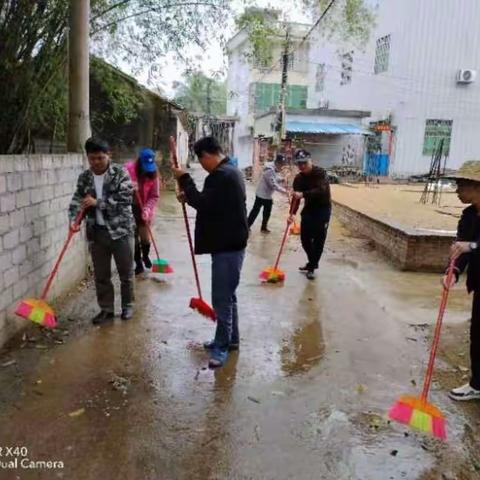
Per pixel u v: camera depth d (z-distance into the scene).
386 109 22.72
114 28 7.41
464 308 5.48
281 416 3.20
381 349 4.30
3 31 4.69
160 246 7.92
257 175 23.70
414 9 21.14
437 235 6.94
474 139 22.48
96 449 2.79
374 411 3.31
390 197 14.86
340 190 16.80
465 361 4.11
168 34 7.74
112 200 4.32
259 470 2.68
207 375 3.69
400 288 6.20
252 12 7.97
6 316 3.89
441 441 3.01
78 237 5.59
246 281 6.19
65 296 5.16
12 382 3.44
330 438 2.99
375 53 23.38
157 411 3.18
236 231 3.70
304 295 5.71
